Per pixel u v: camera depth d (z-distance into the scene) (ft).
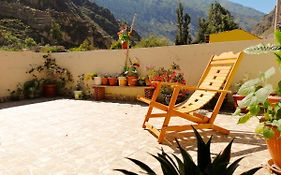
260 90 8.43
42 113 21.79
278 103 9.18
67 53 32.04
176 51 25.09
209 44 23.39
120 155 12.11
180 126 14.12
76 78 31.53
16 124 18.17
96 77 28.63
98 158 11.82
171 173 5.07
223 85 15.60
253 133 15.06
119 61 28.55
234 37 49.60
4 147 13.50
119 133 15.53
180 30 99.91
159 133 13.97
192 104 15.93
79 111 22.34
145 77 26.21
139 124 17.54
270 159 10.57
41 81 32.01
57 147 13.35
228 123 17.53
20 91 30.48
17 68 30.63
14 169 10.90
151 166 10.79
